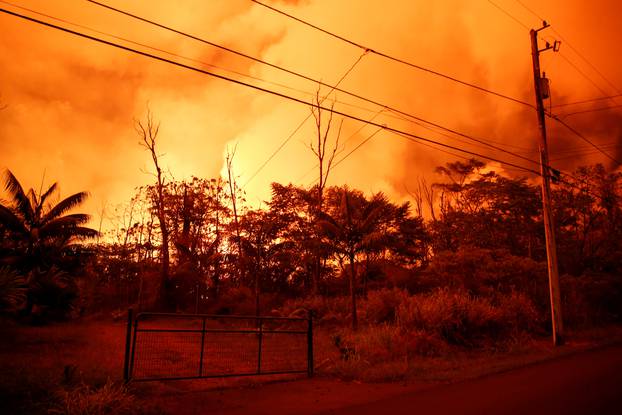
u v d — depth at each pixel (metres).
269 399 8.56
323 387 9.74
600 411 6.84
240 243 34.53
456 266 24.48
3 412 6.91
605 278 28.06
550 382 9.38
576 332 20.38
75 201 25.97
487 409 7.19
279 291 36.88
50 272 20.91
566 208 36.59
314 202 37.09
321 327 21.92
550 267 17.23
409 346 13.98
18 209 24.58
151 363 12.06
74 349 13.78
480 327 16.39
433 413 7.07
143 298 36.34
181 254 36.72
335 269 38.34
